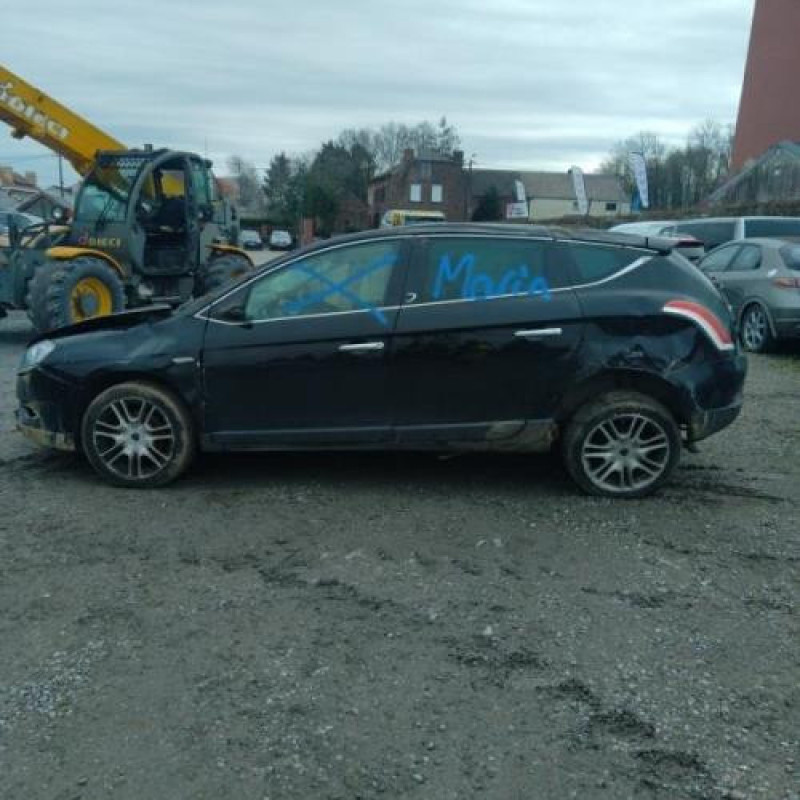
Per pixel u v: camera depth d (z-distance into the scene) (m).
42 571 4.24
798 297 10.79
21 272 12.06
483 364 5.13
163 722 3.04
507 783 2.74
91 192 12.18
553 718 3.07
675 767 2.81
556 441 5.41
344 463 6.00
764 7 43.41
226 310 5.28
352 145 96.44
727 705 3.14
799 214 24.56
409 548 4.54
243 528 4.79
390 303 5.19
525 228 5.36
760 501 5.29
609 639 3.61
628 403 5.15
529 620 3.77
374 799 2.66
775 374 9.80
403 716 3.08
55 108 12.91
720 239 15.84
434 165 81.44
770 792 2.69
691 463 6.09
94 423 5.37
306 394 5.23
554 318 5.10
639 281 5.21
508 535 4.71
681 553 4.50
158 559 4.39
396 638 3.62
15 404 7.88
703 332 5.16
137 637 3.62
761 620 3.78
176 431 5.33
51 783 2.73
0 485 5.49
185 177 12.52
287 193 79.44
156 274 12.45
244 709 3.12
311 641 3.59
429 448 5.28
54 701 3.16
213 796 2.68
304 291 5.27
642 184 44.97
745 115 45.16
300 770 2.79
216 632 3.66
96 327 5.69
